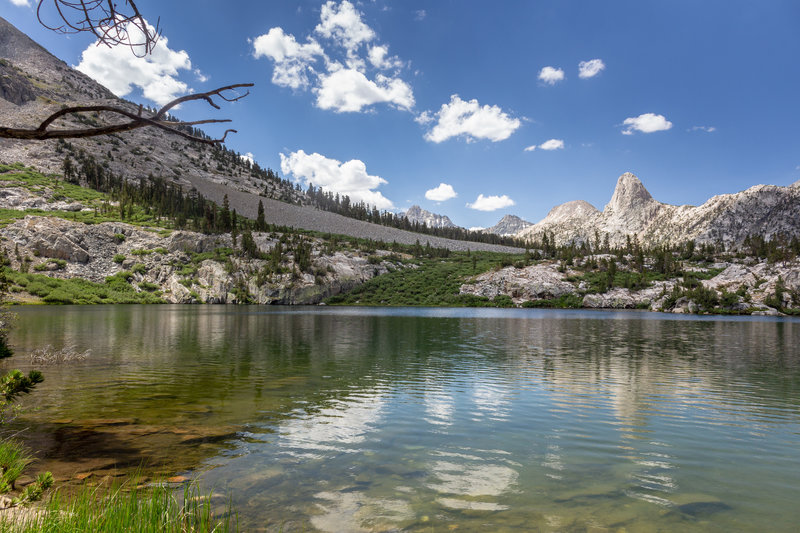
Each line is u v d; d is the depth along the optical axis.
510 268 167.38
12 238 129.50
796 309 122.44
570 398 16.95
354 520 6.98
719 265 173.75
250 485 8.38
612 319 83.75
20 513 5.73
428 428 12.73
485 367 24.47
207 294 133.25
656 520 7.24
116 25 4.00
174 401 15.66
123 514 5.73
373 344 35.88
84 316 64.50
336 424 13.01
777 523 7.20
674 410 15.22
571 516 7.33
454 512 7.38
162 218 186.62
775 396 17.64
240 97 5.01
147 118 4.59
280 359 26.64
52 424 12.52
